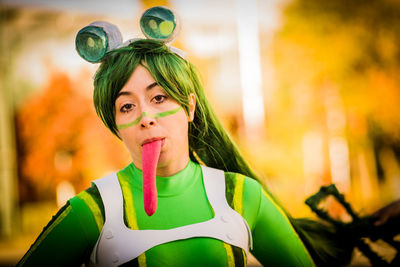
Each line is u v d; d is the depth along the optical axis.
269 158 9.12
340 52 9.28
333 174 9.49
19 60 9.41
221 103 9.39
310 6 9.40
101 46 1.32
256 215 1.36
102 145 9.16
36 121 9.32
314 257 1.60
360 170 9.53
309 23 9.41
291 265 1.38
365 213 1.79
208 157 1.56
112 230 1.22
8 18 9.39
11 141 9.19
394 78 9.26
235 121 9.47
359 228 1.69
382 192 9.30
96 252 1.23
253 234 1.37
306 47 9.45
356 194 9.24
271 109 9.66
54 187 9.23
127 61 1.28
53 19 9.50
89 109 9.32
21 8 9.35
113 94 1.29
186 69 1.36
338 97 9.50
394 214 1.72
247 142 9.25
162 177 1.31
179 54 1.40
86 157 9.17
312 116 9.59
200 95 1.48
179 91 1.30
